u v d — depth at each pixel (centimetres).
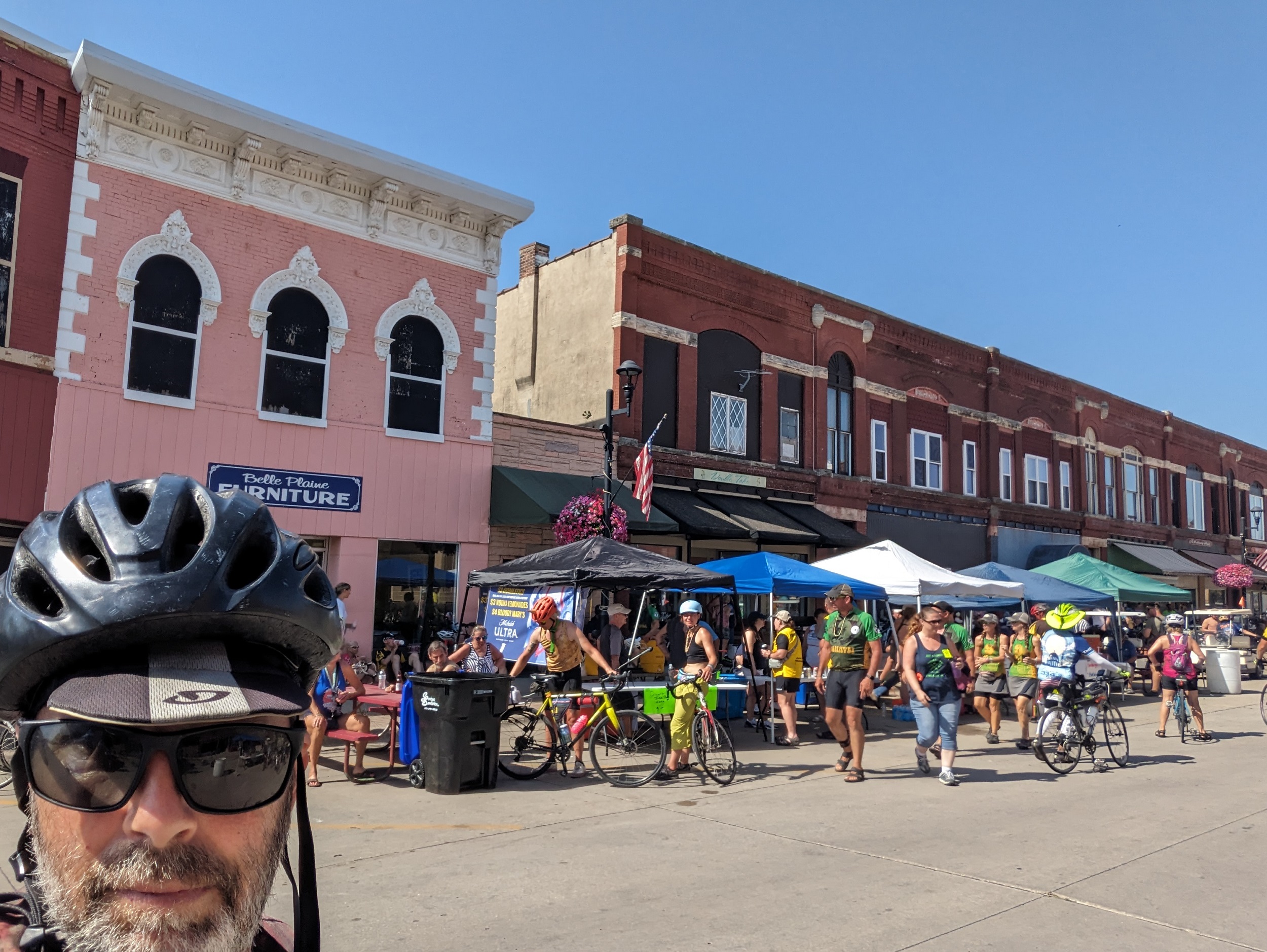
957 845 655
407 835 666
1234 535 3572
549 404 1928
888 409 2316
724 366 1959
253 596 116
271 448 1305
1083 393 2916
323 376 1366
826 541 1888
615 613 1259
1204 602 3366
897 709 1394
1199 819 745
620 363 1764
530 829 692
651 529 1576
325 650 131
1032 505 2664
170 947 113
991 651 1202
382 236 1428
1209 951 461
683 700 900
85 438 1152
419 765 836
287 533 134
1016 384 2675
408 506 1428
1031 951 457
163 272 1234
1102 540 2902
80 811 113
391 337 1433
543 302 1983
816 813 757
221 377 1268
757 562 1355
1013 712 1573
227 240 1282
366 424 1396
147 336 1216
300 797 142
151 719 109
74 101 1165
